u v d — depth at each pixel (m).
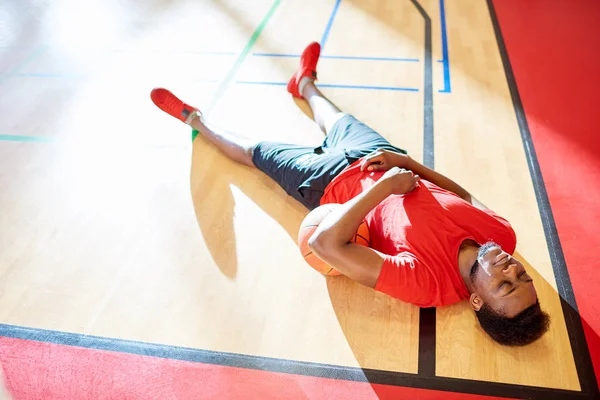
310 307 1.85
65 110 2.90
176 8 3.88
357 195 1.70
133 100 2.94
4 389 1.66
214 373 1.68
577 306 1.79
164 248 2.09
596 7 3.57
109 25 3.72
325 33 3.47
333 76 3.03
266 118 2.74
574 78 2.90
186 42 3.46
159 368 1.70
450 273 1.63
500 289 1.51
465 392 1.59
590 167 2.33
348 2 3.83
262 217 2.20
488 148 2.46
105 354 1.75
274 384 1.64
